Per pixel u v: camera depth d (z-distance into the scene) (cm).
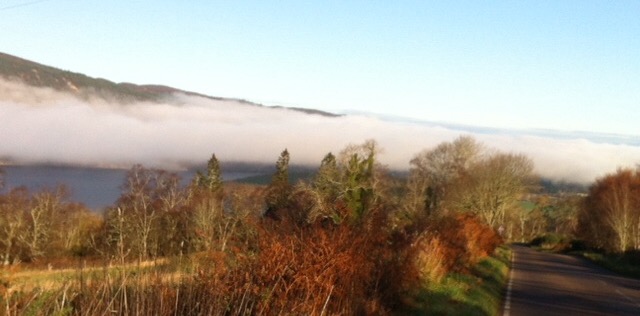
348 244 1013
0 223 3678
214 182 5478
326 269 840
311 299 785
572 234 7569
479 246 2734
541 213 9525
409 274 1234
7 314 492
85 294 565
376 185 2462
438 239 1789
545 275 2612
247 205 3316
